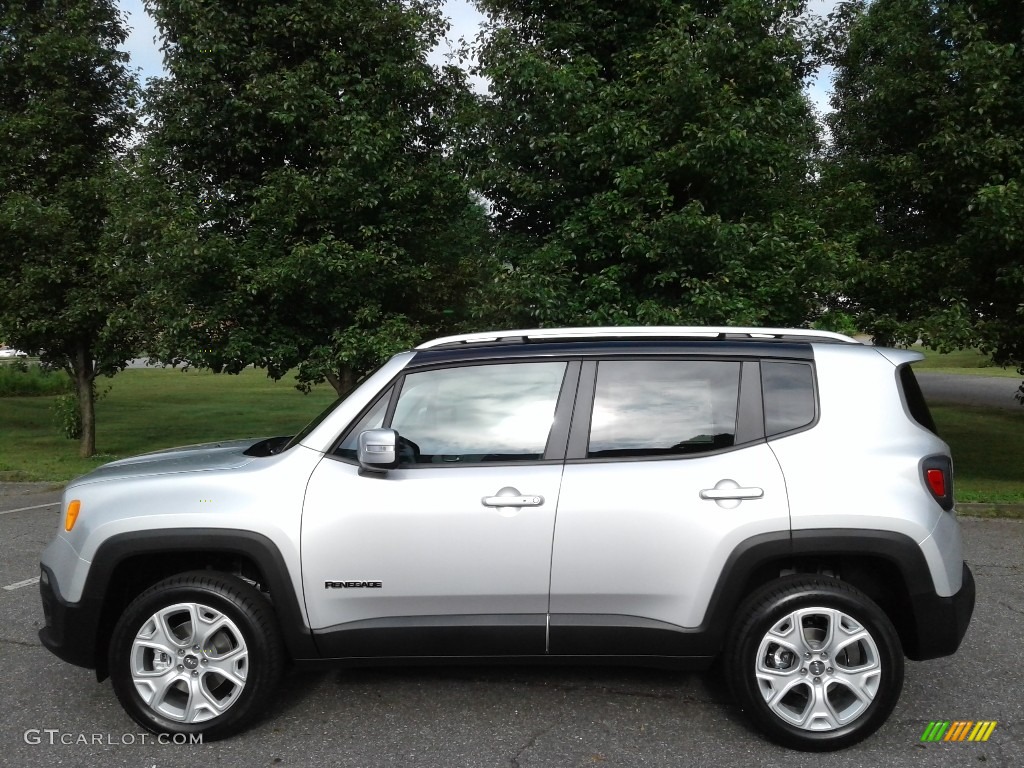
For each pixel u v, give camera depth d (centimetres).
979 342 904
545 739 370
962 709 401
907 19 902
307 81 946
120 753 359
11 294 1184
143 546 368
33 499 1005
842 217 937
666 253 818
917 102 883
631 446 377
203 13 936
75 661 378
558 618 367
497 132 902
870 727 356
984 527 810
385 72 970
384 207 986
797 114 941
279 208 938
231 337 955
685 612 364
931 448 376
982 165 855
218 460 407
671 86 809
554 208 873
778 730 357
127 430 1708
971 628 518
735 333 403
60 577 379
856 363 389
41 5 1270
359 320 973
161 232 934
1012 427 1652
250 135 978
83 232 1254
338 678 438
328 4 974
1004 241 805
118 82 1305
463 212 1049
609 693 419
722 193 863
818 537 358
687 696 415
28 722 391
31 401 2464
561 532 364
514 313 853
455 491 369
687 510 363
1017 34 880
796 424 378
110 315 1159
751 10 812
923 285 932
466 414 387
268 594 388
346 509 368
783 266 867
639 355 391
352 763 350
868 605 356
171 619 374
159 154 966
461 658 371
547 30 884
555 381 389
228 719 367
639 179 810
